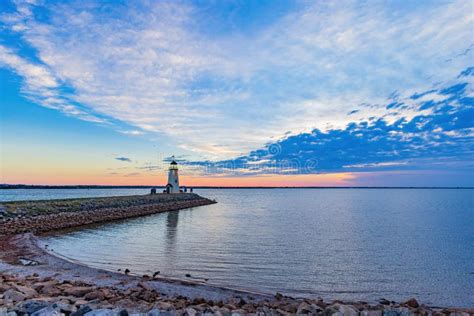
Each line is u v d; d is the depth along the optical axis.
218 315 7.34
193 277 13.66
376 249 21.50
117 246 20.59
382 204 78.31
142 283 11.45
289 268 15.93
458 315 8.65
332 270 15.83
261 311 7.98
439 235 27.98
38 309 6.68
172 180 75.88
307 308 8.32
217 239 24.17
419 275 15.29
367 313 7.84
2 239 20.75
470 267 16.81
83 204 37.94
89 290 9.09
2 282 9.31
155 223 35.28
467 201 93.75
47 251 17.58
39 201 34.25
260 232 28.53
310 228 31.94
